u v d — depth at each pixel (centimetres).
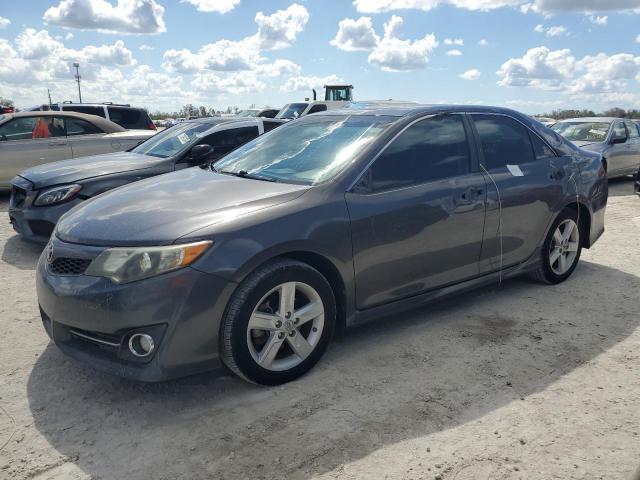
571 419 291
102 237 302
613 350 374
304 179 360
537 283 510
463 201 398
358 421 288
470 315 434
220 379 333
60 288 299
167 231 294
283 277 310
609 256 614
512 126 462
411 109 410
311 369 342
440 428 282
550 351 372
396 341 386
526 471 249
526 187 445
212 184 369
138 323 280
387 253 358
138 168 638
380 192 359
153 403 306
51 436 275
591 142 1225
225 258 291
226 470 250
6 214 846
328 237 328
